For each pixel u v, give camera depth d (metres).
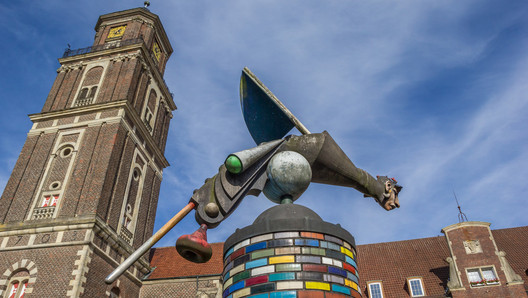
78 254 22.84
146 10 40.44
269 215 4.54
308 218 4.31
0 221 25.52
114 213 26.73
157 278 29.91
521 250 28.83
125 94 32.12
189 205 4.45
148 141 34.16
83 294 21.95
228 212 4.57
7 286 22.61
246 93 5.82
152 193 33.38
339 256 4.20
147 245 3.99
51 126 31.17
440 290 26.31
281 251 4.07
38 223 24.41
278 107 5.51
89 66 35.62
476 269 25.08
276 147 5.12
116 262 25.80
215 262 32.28
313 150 5.14
